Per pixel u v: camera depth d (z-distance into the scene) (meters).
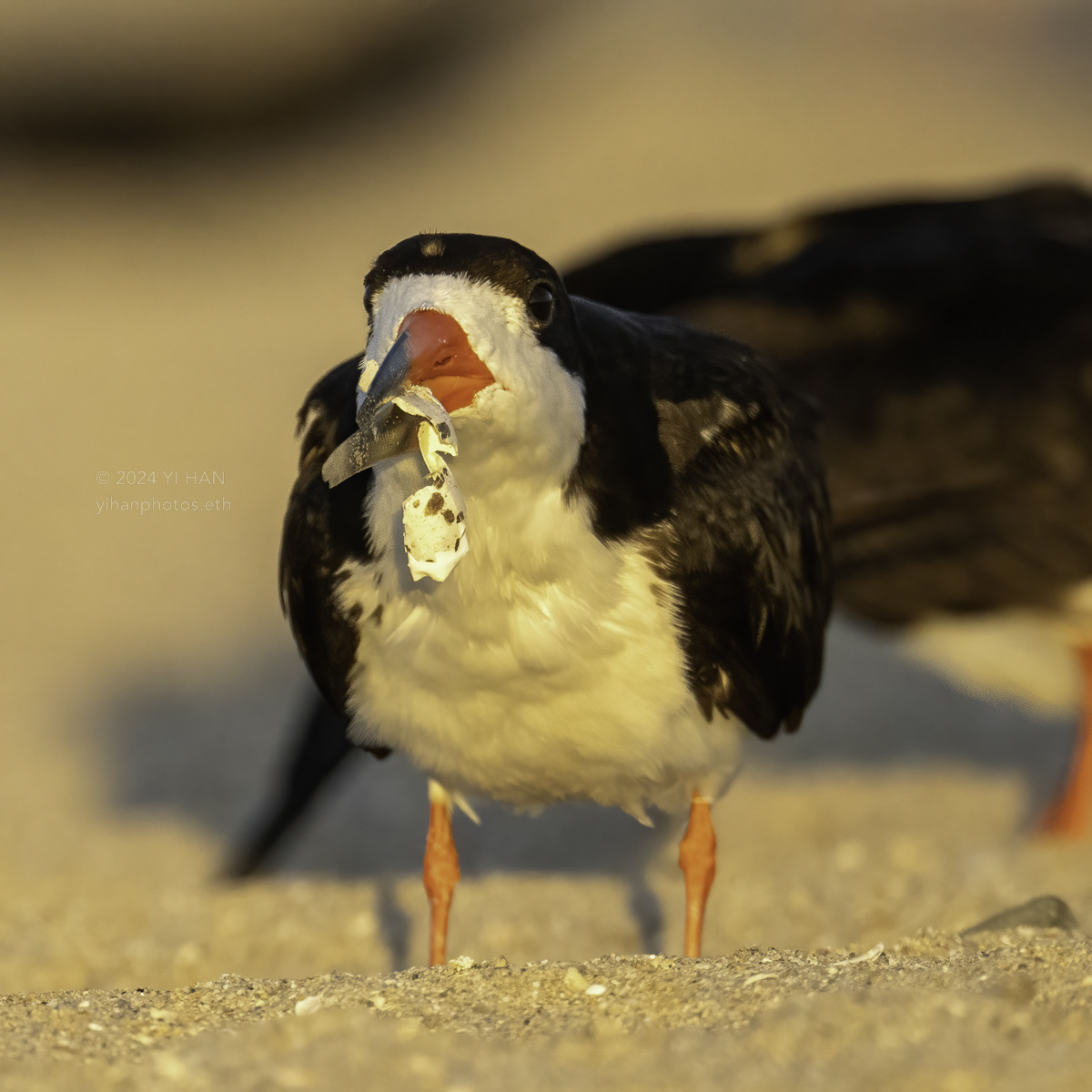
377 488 7.18
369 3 50.38
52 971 10.01
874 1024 6.18
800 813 12.85
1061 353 10.71
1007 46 47.81
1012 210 11.46
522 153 43.50
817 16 50.12
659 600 7.35
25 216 41.53
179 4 48.88
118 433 25.70
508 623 7.16
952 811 12.77
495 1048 6.18
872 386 10.70
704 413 7.69
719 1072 5.89
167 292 35.28
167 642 18.92
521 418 6.57
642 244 11.33
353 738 8.19
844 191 36.34
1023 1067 5.81
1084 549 10.68
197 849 12.79
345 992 6.82
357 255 37.88
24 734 16.30
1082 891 10.43
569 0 53.56
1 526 22.58
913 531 10.75
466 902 11.01
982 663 11.38
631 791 7.96
